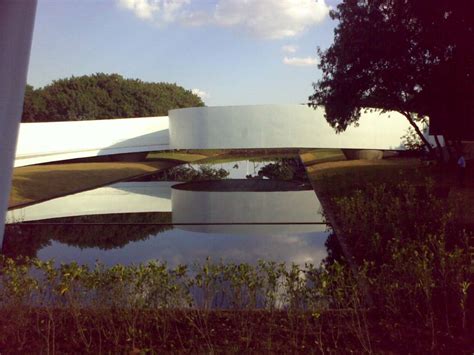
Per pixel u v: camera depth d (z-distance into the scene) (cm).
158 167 3228
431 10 1330
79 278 399
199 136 3139
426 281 400
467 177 1616
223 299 491
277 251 870
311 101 2017
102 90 5588
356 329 386
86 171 2681
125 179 2580
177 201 1689
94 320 402
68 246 953
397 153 3250
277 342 372
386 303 440
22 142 2773
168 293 420
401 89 1781
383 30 1556
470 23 1270
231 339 380
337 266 411
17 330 387
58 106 5328
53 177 2305
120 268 402
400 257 455
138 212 1444
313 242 934
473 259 552
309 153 4166
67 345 373
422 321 404
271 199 1652
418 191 1312
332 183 1831
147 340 380
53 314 420
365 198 1080
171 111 3356
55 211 1487
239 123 3027
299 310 396
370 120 2933
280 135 2978
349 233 851
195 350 359
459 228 787
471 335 373
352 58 1666
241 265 427
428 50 1502
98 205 1623
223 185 2148
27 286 405
